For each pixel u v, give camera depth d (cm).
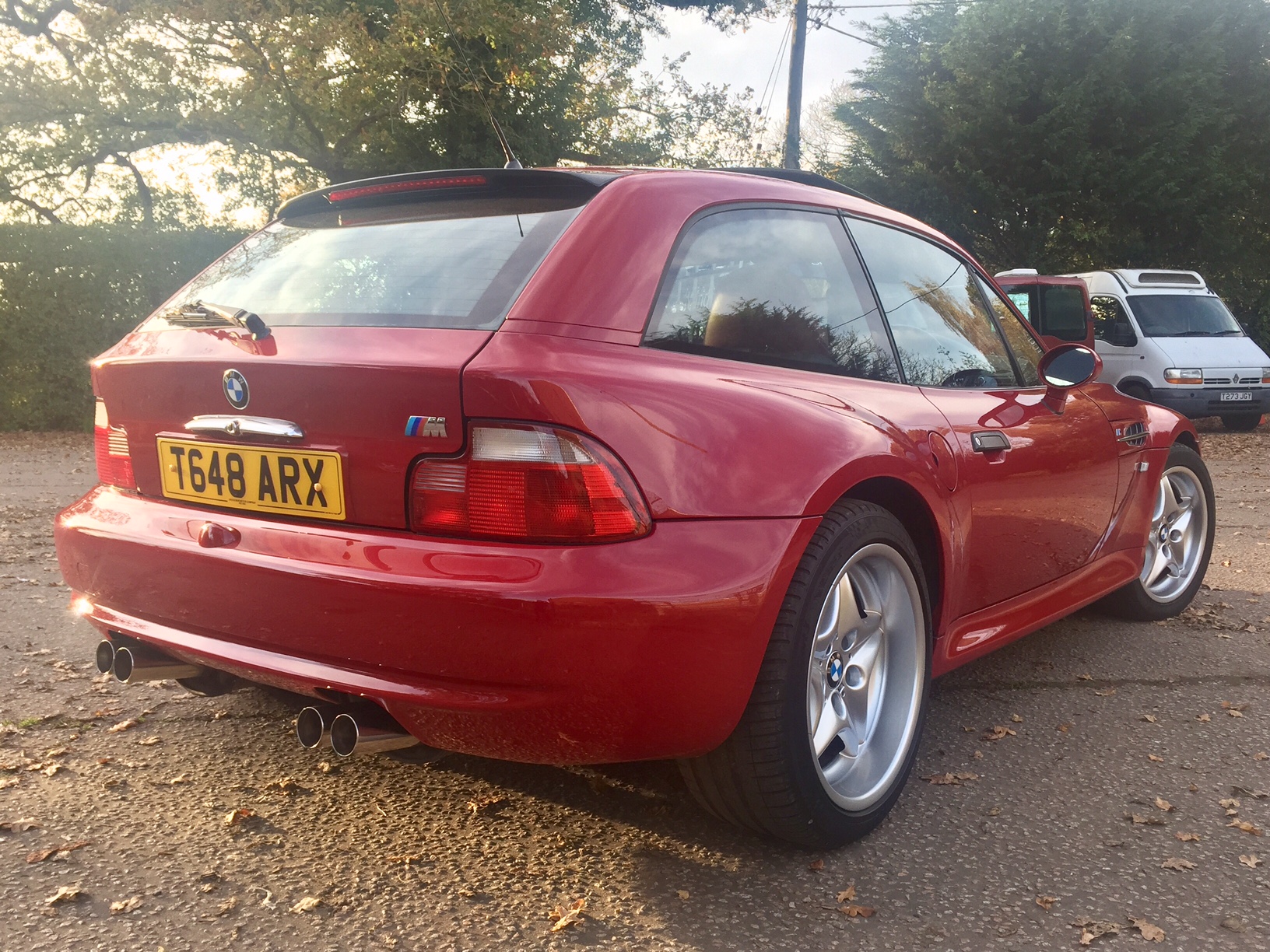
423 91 1700
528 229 226
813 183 291
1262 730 312
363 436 200
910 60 1973
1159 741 303
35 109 1622
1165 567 432
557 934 202
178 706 320
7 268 1246
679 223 232
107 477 255
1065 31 1816
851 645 246
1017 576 314
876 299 281
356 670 199
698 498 199
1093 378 319
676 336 219
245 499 219
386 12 1669
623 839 240
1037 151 1862
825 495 218
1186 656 384
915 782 274
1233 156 1930
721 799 223
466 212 243
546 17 1667
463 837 240
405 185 256
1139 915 211
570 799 260
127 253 1277
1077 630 415
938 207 1944
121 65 1594
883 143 2022
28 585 470
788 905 213
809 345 251
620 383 198
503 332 198
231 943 197
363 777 271
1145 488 392
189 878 221
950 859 233
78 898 211
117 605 239
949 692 343
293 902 212
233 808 253
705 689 198
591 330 205
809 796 221
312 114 1702
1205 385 1273
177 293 273
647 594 188
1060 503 329
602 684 187
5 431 1277
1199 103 1834
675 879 223
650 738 197
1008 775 279
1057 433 326
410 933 202
